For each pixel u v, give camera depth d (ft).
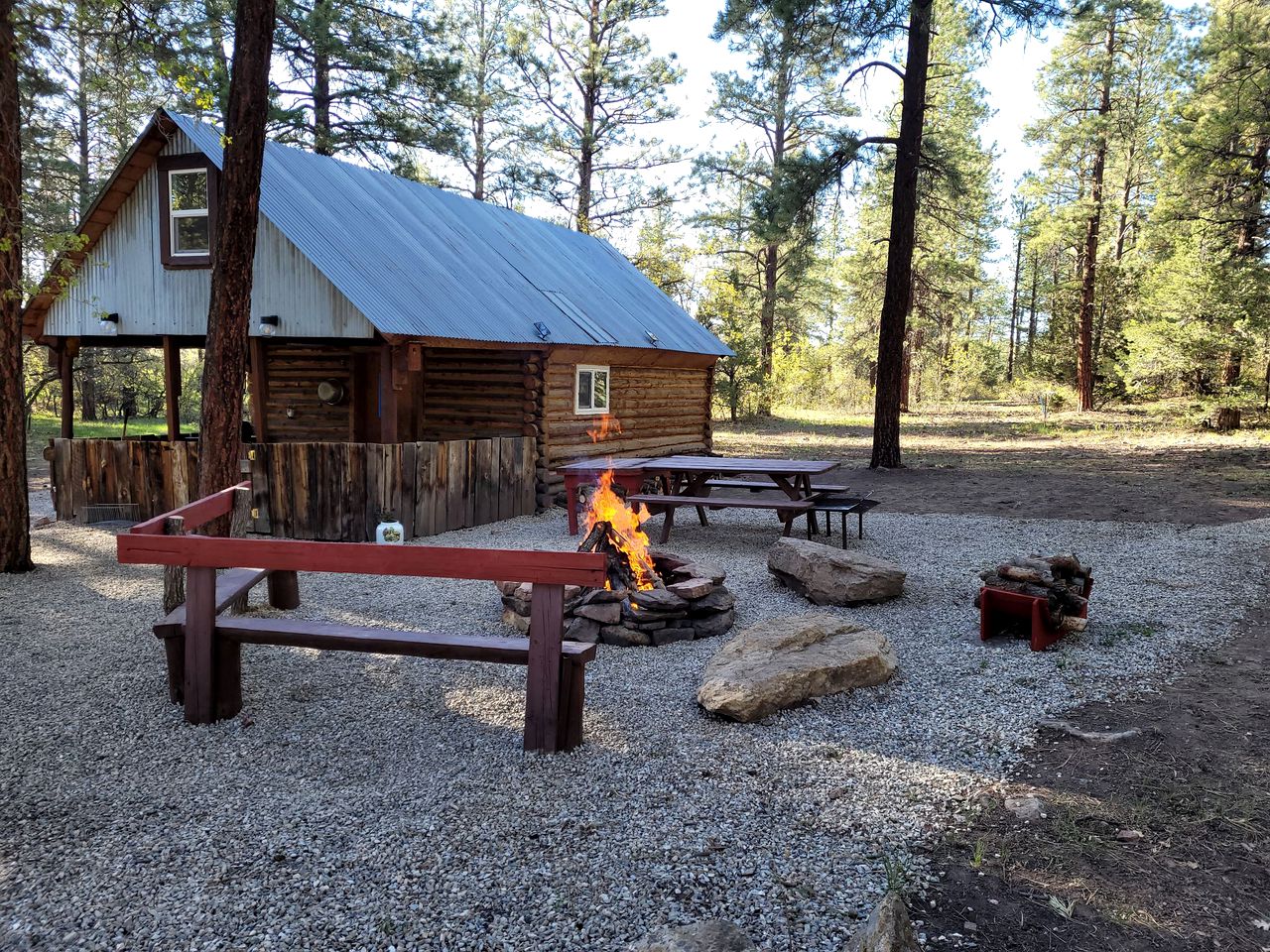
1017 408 129.39
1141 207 117.91
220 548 15.30
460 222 52.54
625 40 94.38
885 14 52.44
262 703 17.02
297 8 70.69
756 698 15.94
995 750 14.52
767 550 32.37
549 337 44.21
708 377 66.18
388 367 36.68
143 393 105.91
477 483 38.93
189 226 42.42
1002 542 32.09
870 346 135.85
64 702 17.11
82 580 28.40
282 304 38.42
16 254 28.09
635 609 21.34
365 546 14.60
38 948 9.56
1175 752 14.06
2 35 27.20
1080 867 10.95
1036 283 175.52
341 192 45.01
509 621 22.47
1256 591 23.44
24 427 29.50
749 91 102.58
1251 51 66.03
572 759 14.33
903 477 53.57
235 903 10.30
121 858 11.35
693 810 12.49
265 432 40.47
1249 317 69.26
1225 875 10.69
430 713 16.46
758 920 9.87
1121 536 32.35
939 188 70.49
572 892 10.43
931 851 11.39
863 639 18.71
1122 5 69.15
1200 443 67.36
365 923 9.90
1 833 12.08
